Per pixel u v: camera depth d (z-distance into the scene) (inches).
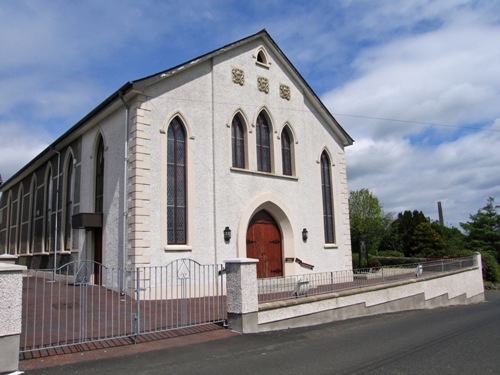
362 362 302.2
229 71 681.0
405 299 683.4
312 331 431.5
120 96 573.9
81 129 710.5
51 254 828.0
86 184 696.4
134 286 516.1
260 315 415.2
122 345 331.6
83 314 344.2
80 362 288.2
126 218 560.1
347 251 833.5
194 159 613.3
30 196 1003.9
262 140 726.5
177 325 386.3
